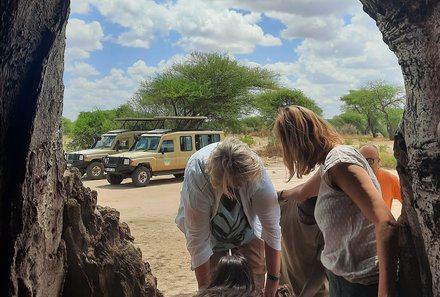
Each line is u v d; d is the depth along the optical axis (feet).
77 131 102.83
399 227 8.57
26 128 8.71
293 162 9.92
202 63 120.78
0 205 8.42
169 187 59.98
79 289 11.16
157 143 63.41
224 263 7.37
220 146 10.28
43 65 8.85
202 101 116.37
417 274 9.37
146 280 13.37
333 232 9.23
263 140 118.93
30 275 9.13
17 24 8.14
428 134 8.38
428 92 8.34
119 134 72.59
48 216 9.94
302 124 9.66
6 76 8.29
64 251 10.84
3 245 8.52
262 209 11.02
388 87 150.71
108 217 12.51
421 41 8.36
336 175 8.87
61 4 9.13
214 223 11.62
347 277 9.13
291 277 12.93
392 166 67.15
